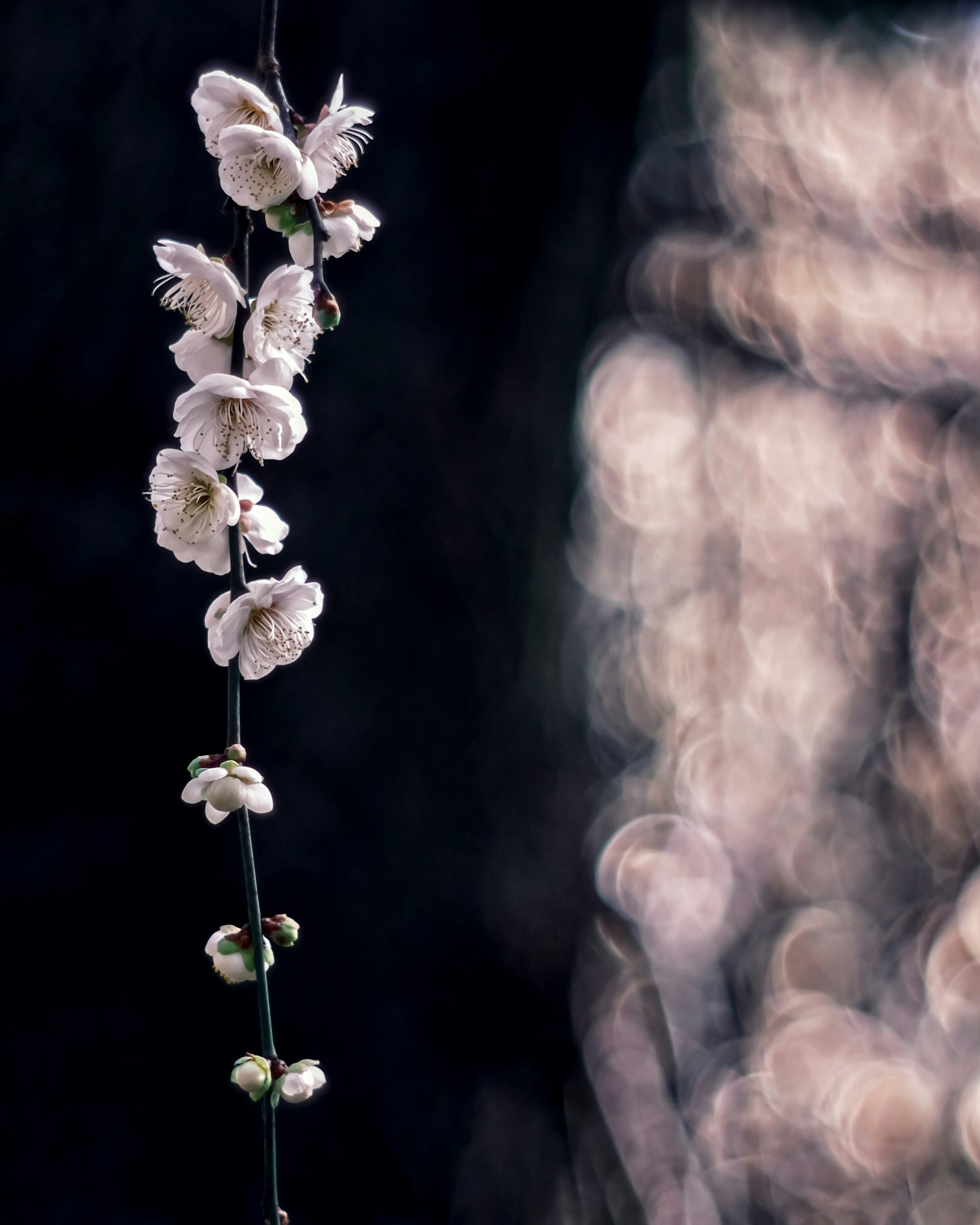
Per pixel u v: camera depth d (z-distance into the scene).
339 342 1.43
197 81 1.34
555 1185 1.58
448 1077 1.46
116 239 1.30
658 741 3.00
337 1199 1.36
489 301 1.61
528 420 1.69
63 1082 1.25
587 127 1.73
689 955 2.90
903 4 2.98
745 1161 2.66
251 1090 0.91
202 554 0.93
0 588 1.27
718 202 3.03
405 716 1.44
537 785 1.63
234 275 0.92
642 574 3.04
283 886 1.35
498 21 1.55
